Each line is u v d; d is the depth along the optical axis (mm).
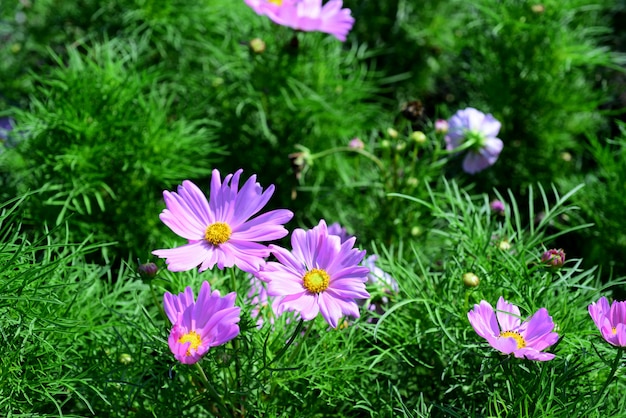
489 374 1001
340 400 1043
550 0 1370
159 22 1402
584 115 1479
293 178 1334
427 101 1740
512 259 1025
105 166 1225
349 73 1412
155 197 1276
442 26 1714
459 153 1364
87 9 1500
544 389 949
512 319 952
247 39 1372
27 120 1222
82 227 1217
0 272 958
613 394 1006
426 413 1005
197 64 1462
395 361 1068
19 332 967
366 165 1380
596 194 1291
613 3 1653
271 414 1002
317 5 1281
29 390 988
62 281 1031
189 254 919
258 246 920
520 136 1452
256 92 1315
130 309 1092
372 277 1103
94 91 1217
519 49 1407
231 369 1022
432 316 1003
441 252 1175
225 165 1350
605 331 910
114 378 1011
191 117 1339
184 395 1008
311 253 931
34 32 1582
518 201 1438
